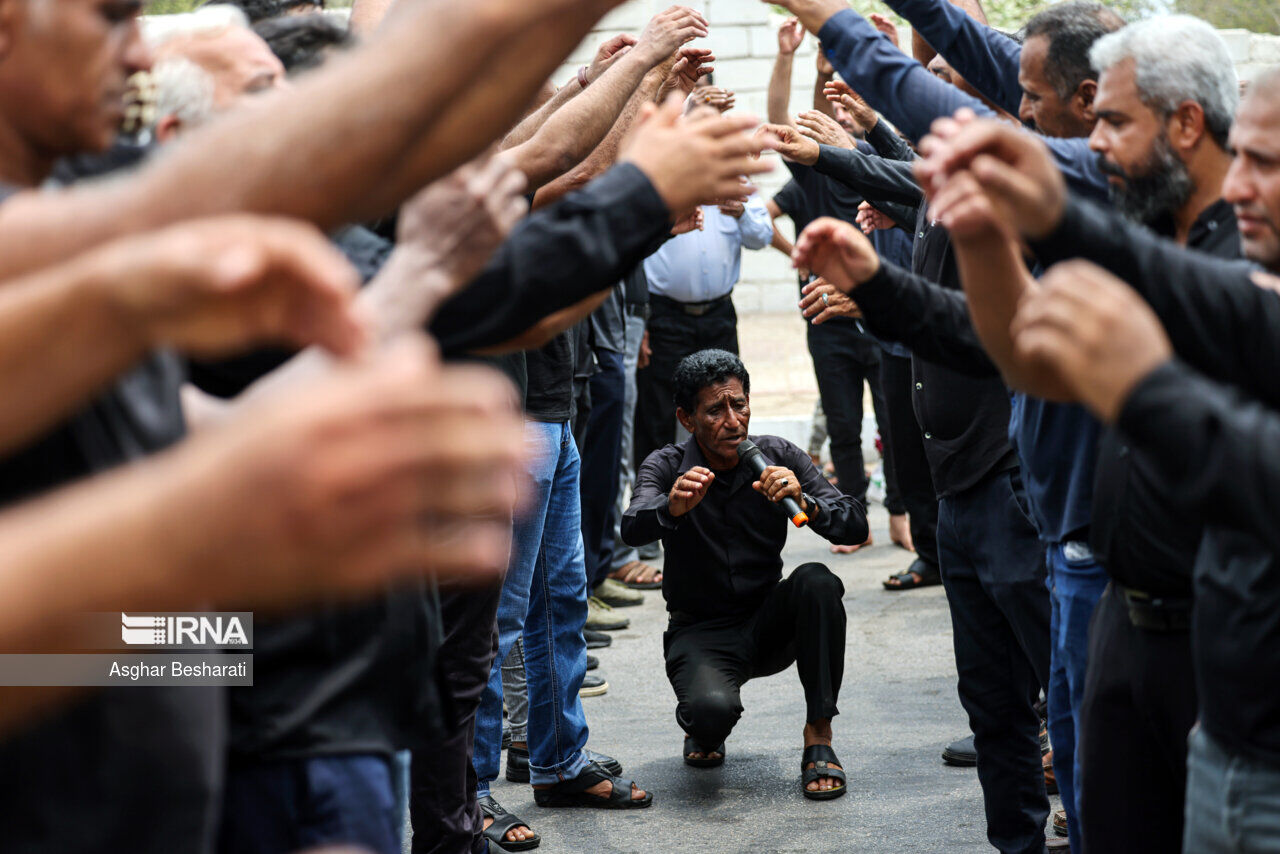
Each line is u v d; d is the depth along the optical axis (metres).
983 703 3.40
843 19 2.75
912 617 6.04
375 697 1.92
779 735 4.70
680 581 4.42
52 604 0.51
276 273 0.63
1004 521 3.33
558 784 4.09
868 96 2.76
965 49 3.18
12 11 1.17
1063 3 2.82
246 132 0.98
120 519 0.50
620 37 3.34
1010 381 1.85
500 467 0.51
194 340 0.65
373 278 1.83
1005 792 3.39
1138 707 2.23
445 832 3.15
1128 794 2.26
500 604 3.78
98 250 0.91
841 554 7.25
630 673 5.47
